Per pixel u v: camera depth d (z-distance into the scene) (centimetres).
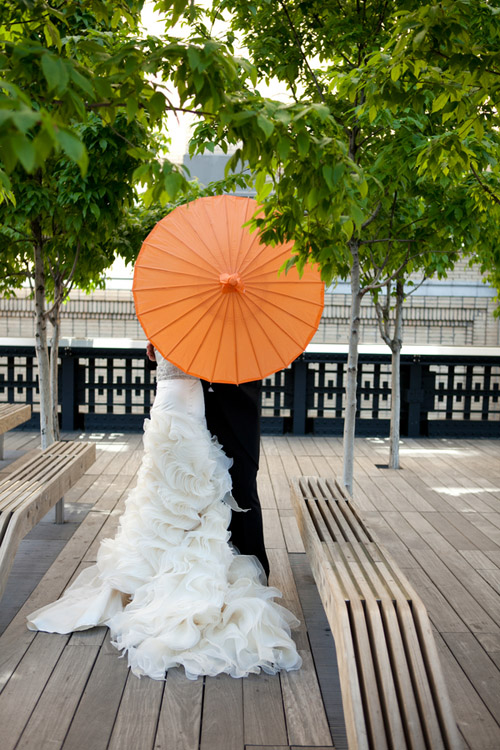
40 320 545
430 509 544
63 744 225
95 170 450
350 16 441
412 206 507
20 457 698
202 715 244
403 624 221
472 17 320
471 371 895
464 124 303
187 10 262
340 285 1149
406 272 611
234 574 332
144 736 231
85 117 202
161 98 208
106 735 231
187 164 1146
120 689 260
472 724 243
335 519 326
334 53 473
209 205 319
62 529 462
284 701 255
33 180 474
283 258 315
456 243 499
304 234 271
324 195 223
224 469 329
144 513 316
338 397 902
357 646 217
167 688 261
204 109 216
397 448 698
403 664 213
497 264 621
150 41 213
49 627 306
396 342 692
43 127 126
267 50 464
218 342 312
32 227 536
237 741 229
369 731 204
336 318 1149
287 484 621
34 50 160
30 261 700
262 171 226
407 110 428
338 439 869
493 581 386
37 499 329
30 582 366
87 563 396
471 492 603
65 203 466
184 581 298
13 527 289
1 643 295
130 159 455
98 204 473
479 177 393
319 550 276
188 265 311
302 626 320
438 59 277
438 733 202
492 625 327
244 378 315
